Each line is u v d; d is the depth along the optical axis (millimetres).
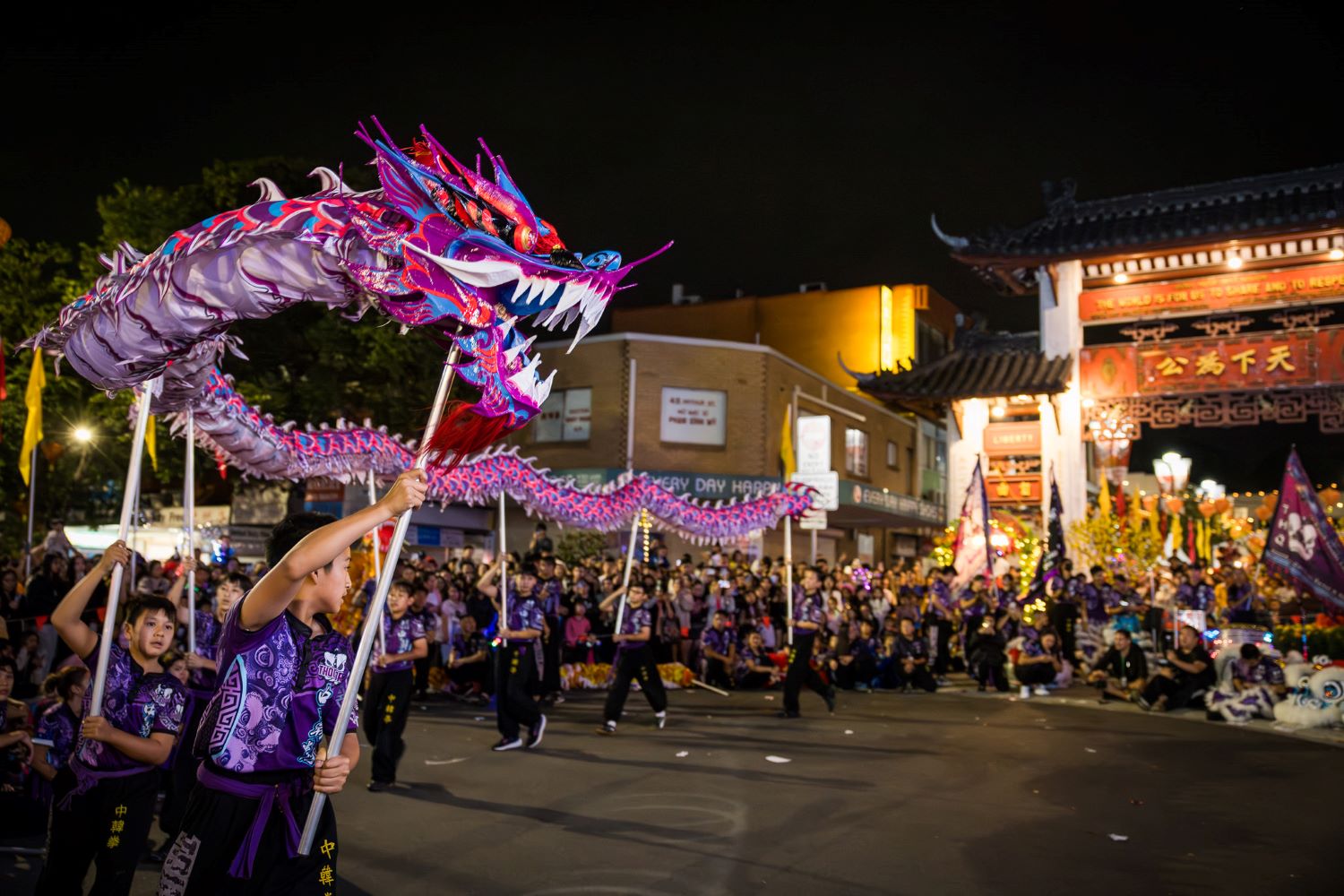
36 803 6461
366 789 8250
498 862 6164
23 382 21906
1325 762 10586
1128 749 11211
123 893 4191
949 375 24359
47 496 23766
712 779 8898
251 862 3133
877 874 6031
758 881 5852
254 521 29328
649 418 30109
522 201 4281
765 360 31344
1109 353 22578
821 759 10070
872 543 39688
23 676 11414
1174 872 6199
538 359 4246
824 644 17281
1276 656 15641
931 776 9234
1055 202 23266
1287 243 21250
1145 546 22406
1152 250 21781
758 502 13516
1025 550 23516
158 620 4391
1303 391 21047
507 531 30703
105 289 4629
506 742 10328
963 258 23234
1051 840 6918
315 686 3279
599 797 8047
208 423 6867
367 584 12469
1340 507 23609
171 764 6164
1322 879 6105
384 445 8555
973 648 19219
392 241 4035
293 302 4426
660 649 17547
